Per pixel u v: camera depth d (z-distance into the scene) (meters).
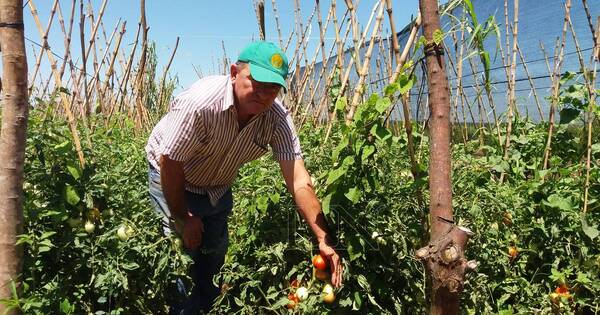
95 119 4.79
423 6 1.69
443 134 1.69
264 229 2.98
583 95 3.40
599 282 2.74
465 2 2.07
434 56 1.68
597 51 3.45
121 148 4.07
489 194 2.95
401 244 2.53
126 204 2.78
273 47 2.29
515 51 4.16
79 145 2.76
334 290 2.56
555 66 4.07
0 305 1.95
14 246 1.96
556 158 3.68
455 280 1.67
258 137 2.64
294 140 2.66
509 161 3.88
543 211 3.12
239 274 2.84
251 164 3.76
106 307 2.67
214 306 2.83
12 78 1.86
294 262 2.85
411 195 2.62
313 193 2.60
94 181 2.60
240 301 2.64
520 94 6.84
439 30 1.67
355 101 2.98
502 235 3.03
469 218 2.78
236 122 2.50
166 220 2.83
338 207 2.53
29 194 2.50
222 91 2.40
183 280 2.81
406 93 2.27
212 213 2.96
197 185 2.87
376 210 2.53
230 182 2.93
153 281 2.67
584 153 3.61
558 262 2.90
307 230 2.92
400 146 2.98
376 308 2.58
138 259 2.65
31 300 2.05
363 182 2.46
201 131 2.45
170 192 2.60
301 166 2.65
